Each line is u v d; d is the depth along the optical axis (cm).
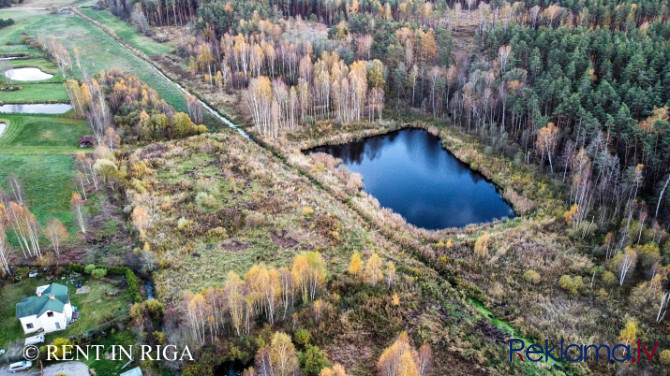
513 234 8000
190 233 7831
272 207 8581
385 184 10088
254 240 7775
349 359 5747
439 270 7288
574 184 8569
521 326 6228
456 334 6097
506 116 11544
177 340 5744
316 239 7800
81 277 6875
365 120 12631
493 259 7400
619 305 6562
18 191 8450
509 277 7081
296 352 5678
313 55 14638
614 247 7469
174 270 7044
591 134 9181
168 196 8794
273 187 9250
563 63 11550
